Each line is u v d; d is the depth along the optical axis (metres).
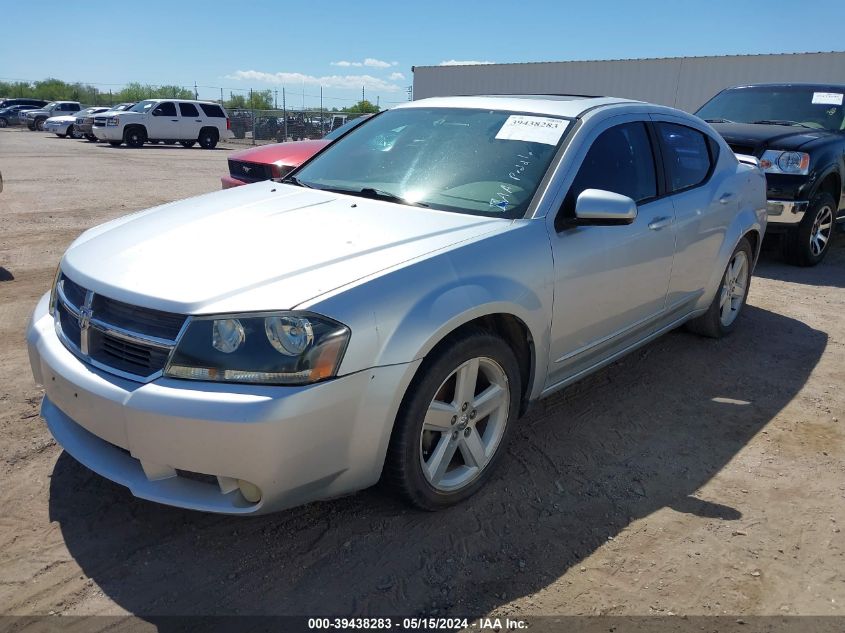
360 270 2.52
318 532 2.72
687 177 4.27
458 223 2.98
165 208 3.44
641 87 19.97
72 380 2.46
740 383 4.36
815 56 16.61
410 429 2.57
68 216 9.38
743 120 8.32
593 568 2.58
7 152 21.06
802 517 2.95
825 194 7.40
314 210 3.14
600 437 3.59
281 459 2.26
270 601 2.36
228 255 2.61
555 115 3.61
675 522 2.88
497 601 2.39
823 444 3.60
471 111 3.84
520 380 3.05
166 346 2.31
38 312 2.95
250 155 7.32
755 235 5.18
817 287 6.77
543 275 3.01
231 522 2.76
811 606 2.43
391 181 3.52
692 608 2.39
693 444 3.56
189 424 2.21
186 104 27.28
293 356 2.27
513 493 3.04
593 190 3.11
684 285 4.25
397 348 2.44
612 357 3.82
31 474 3.01
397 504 2.91
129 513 2.78
